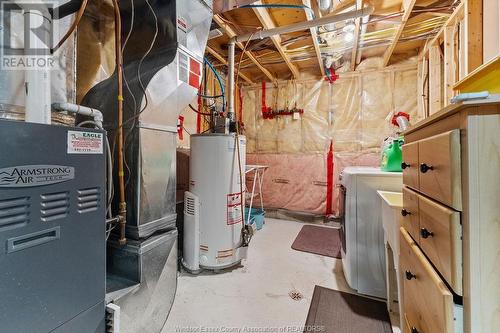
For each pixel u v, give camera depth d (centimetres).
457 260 64
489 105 59
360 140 357
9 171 66
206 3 179
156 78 145
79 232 86
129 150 144
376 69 347
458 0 207
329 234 319
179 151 277
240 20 249
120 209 135
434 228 77
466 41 176
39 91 95
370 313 162
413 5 203
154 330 143
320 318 157
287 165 396
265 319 156
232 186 220
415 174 99
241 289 190
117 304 118
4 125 65
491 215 60
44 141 75
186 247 221
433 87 277
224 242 216
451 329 65
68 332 83
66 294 82
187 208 220
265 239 300
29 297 72
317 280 204
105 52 186
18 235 69
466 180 62
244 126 420
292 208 392
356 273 185
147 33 161
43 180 75
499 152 59
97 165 93
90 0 173
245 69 378
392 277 160
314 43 270
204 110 337
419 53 323
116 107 151
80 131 87
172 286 161
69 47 131
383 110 345
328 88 374
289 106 396
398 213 126
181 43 158
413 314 97
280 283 199
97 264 94
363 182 184
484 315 60
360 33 268
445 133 69
